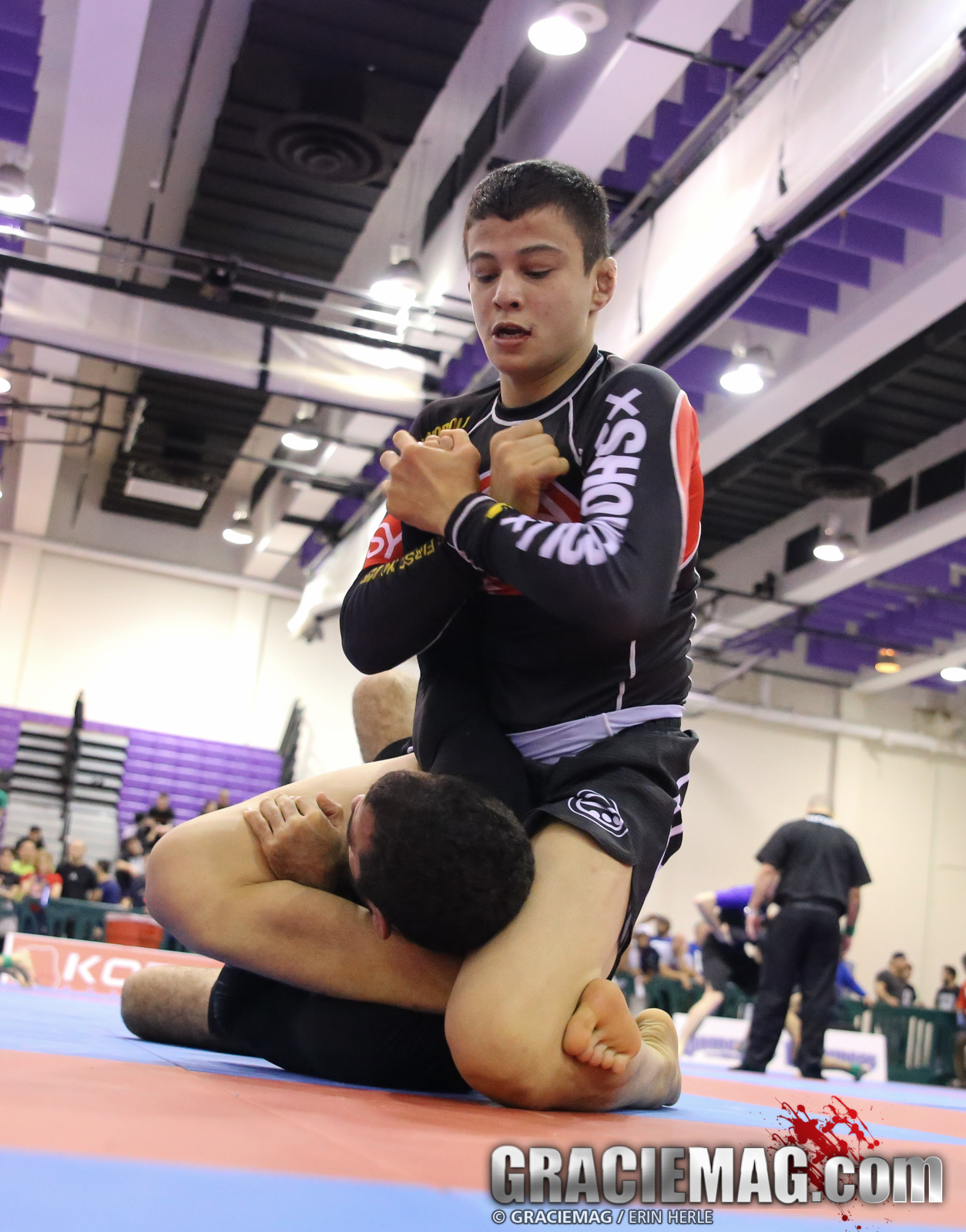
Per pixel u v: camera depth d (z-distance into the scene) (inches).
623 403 60.4
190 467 529.3
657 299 262.8
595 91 252.2
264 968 57.7
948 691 692.1
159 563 625.0
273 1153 27.4
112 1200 20.4
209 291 410.3
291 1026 58.9
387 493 60.2
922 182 259.3
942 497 426.0
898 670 590.6
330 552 544.4
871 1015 400.8
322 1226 19.9
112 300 332.8
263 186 352.5
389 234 370.9
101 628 614.5
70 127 279.4
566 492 62.6
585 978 52.3
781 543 532.7
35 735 584.4
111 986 273.7
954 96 184.2
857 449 434.9
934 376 401.7
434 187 350.9
